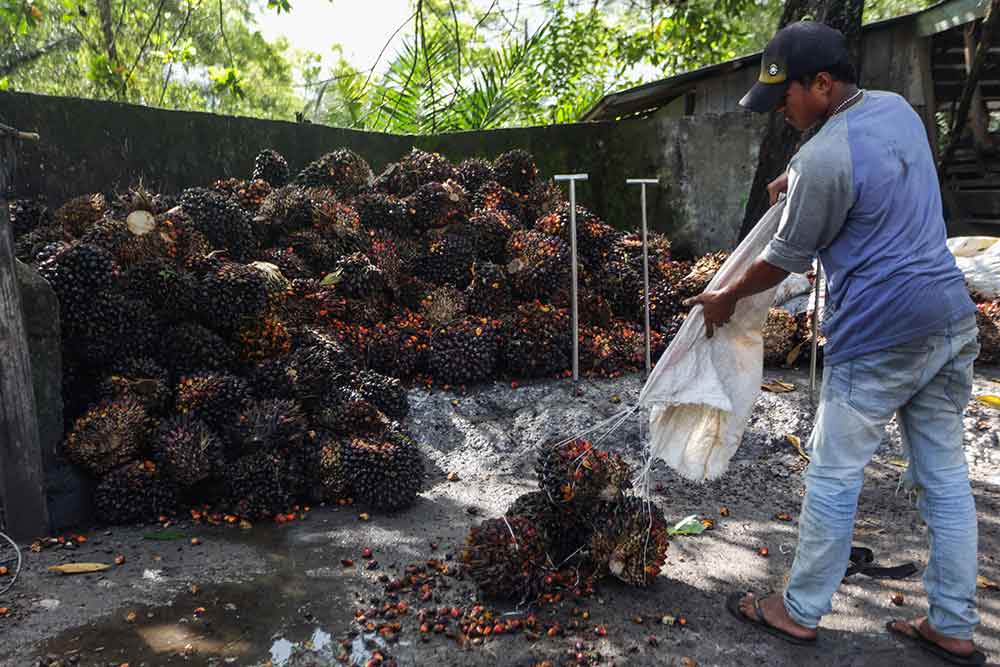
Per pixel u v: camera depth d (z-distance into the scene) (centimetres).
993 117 1027
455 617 285
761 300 288
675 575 320
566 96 1367
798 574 266
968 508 254
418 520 375
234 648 262
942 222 250
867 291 244
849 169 239
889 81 860
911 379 248
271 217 577
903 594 301
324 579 313
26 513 342
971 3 772
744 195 811
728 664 258
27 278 349
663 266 624
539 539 302
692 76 902
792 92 255
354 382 458
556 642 270
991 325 558
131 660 254
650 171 850
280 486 377
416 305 580
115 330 401
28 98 618
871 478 417
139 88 1683
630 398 498
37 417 350
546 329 523
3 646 260
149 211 495
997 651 262
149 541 349
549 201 683
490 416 485
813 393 497
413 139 839
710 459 299
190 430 378
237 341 438
